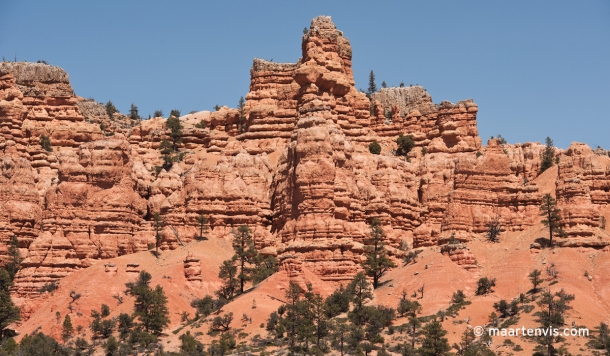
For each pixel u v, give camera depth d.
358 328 173.38
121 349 177.62
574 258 188.00
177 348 178.62
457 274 189.25
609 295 180.25
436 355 164.88
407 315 181.12
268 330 179.50
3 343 186.62
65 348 181.38
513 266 189.75
